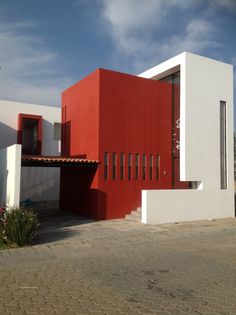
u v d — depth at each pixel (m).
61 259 8.70
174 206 15.00
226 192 16.86
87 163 15.45
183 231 12.85
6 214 10.73
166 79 18.36
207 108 16.41
